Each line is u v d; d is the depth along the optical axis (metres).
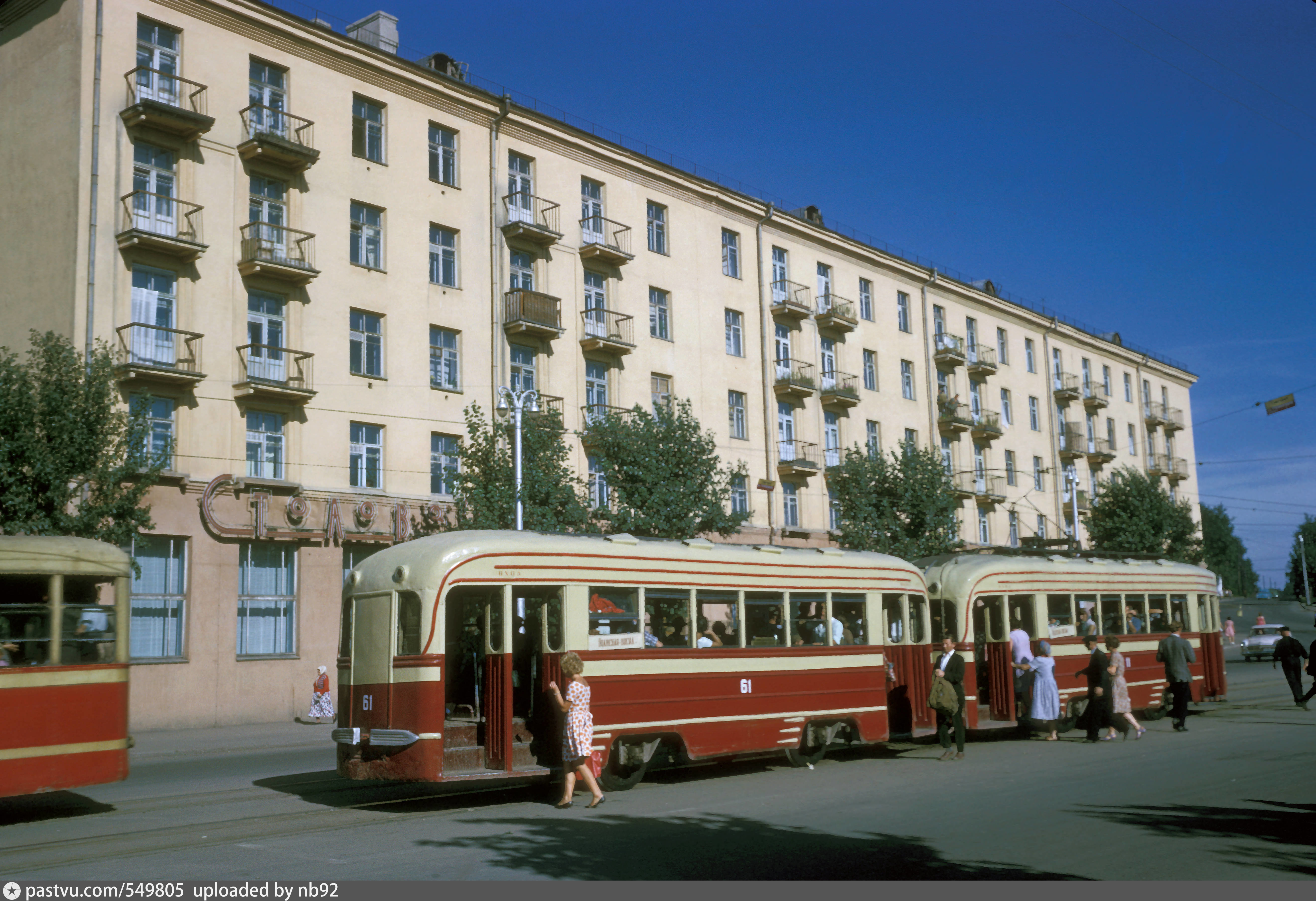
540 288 33.06
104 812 12.14
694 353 37.53
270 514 26.50
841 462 42.66
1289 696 27.56
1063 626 19.91
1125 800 11.41
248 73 27.19
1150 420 65.50
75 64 24.72
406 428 29.48
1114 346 63.22
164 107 24.73
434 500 29.64
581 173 34.78
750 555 15.10
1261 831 9.56
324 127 28.58
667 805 11.66
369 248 29.50
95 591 12.15
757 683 14.73
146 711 24.02
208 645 25.20
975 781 13.16
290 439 27.14
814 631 15.79
